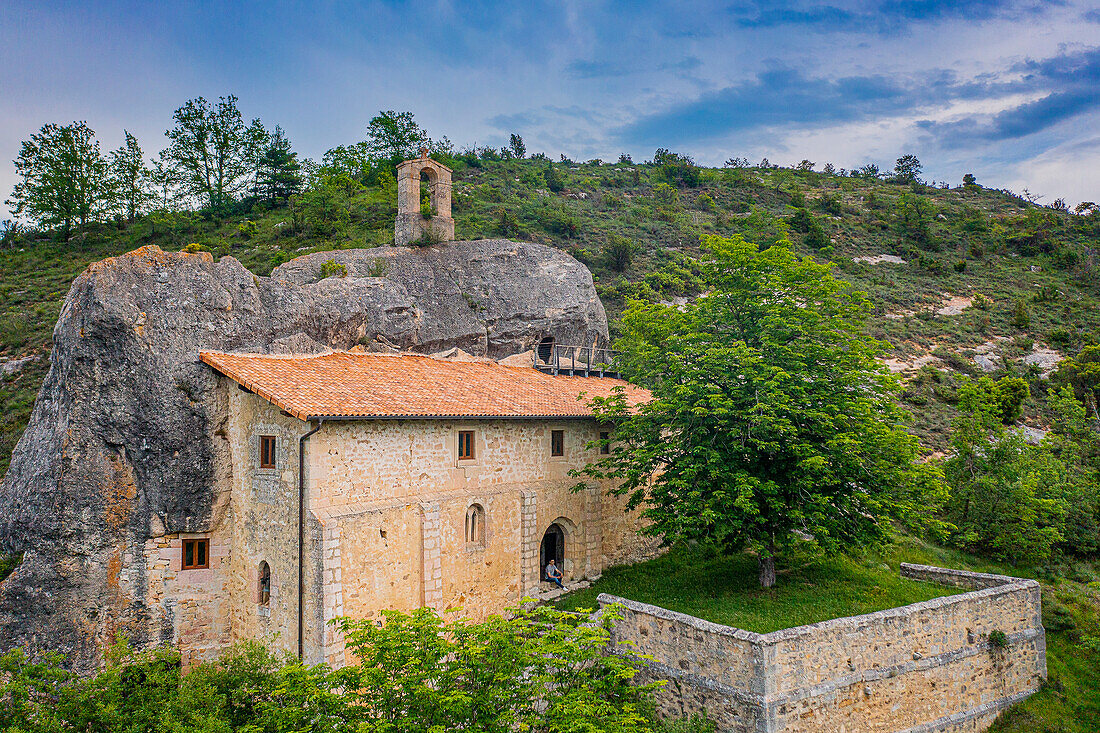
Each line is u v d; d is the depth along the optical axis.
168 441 21.25
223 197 71.81
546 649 13.90
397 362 26.67
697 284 61.69
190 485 21.59
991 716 20.31
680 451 23.89
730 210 95.94
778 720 16.55
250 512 21.53
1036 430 42.12
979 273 75.69
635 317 27.09
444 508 22.58
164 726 13.13
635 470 24.16
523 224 68.44
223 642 22.19
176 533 21.67
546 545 29.17
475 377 27.78
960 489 30.67
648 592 25.39
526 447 26.47
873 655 18.48
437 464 22.91
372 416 20.19
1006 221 99.50
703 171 121.38
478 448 24.47
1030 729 19.97
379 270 34.94
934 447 40.22
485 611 23.88
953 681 19.80
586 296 39.56
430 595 21.67
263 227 61.78
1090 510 30.36
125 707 14.34
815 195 111.38
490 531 24.27
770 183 122.25
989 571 28.52
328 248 47.72
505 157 119.06
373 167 73.19
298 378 21.52
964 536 29.52
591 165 126.06
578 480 28.42
